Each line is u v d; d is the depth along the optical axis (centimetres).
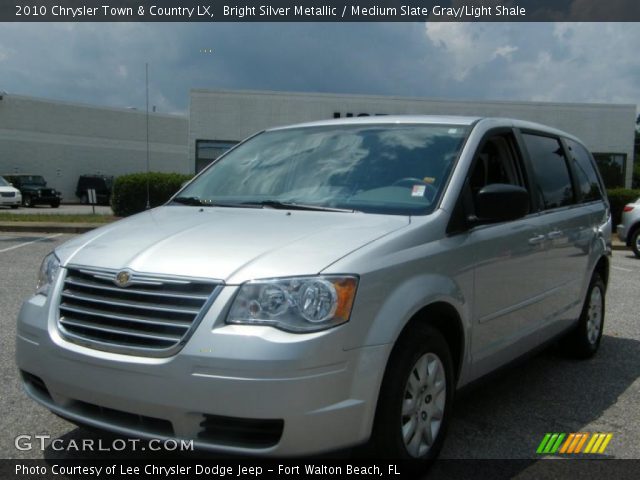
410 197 371
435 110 2362
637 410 449
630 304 844
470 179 392
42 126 4541
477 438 392
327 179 405
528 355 457
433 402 338
